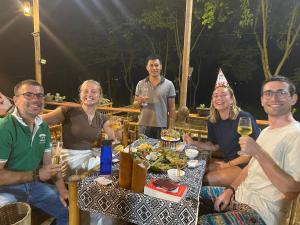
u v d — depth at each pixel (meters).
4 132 2.03
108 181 1.81
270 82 1.90
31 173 2.08
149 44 11.47
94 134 2.79
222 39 10.01
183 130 3.57
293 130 1.77
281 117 1.89
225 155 2.82
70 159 2.59
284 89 1.83
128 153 1.73
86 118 2.74
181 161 2.16
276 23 6.37
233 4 6.50
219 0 6.07
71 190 1.82
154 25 8.88
